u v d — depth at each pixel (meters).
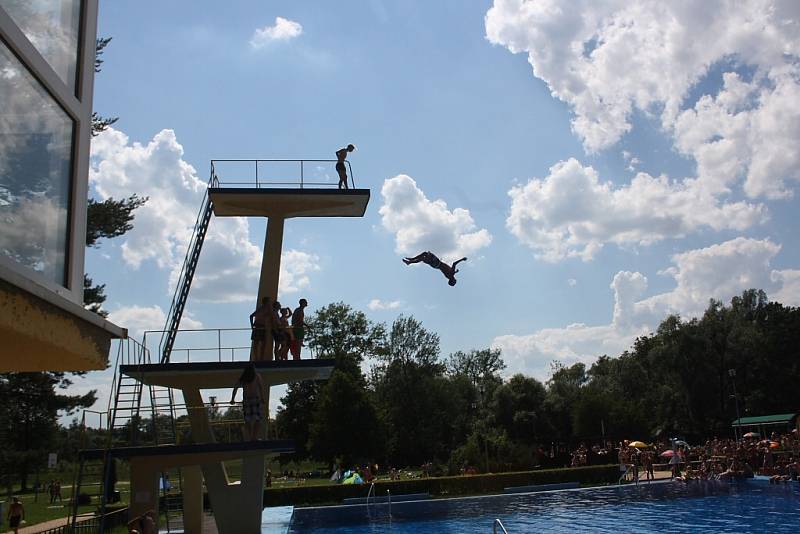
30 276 4.26
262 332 23.16
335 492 38.31
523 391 83.25
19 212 4.14
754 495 32.44
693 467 45.03
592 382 107.00
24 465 46.91
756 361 77.38
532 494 37.84
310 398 71.75
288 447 20.11
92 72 5.32
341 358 74.62
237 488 21.03
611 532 23.62
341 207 25.67
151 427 23.33
